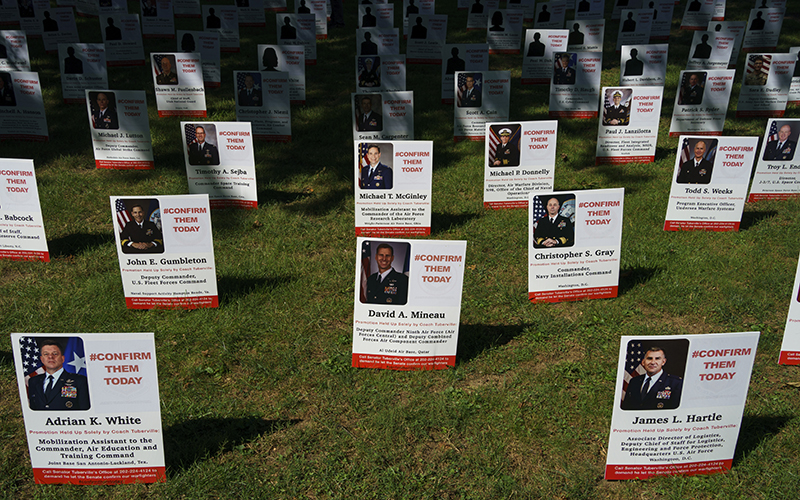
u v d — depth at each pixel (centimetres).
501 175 809
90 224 772
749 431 451
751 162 727
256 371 512
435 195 869
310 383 502
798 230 762
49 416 384
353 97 934
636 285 643
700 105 1068
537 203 589
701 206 748
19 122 1034
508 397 483
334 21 1938
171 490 399
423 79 1441
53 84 1352
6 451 431
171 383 496
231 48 1639
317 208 824
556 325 579
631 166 973
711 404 392
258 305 604
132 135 920
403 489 404
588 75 1180
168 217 571
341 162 977
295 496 398
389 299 500
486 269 681
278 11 2130
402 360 516
